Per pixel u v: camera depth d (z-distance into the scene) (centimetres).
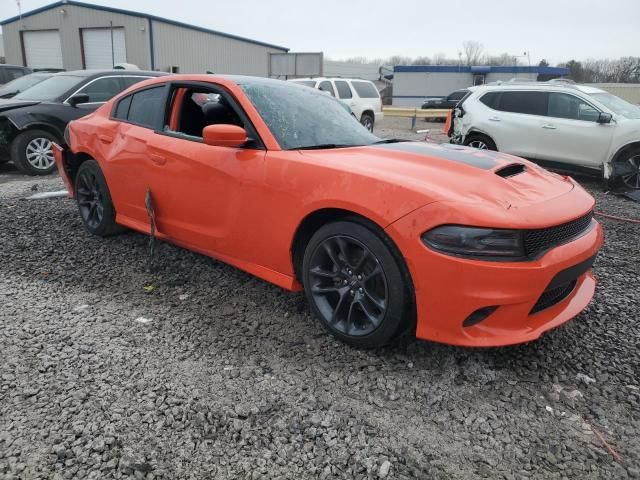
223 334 307
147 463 203
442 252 242
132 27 2661
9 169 892
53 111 822
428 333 257
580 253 266
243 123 338
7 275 388
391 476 203
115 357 278
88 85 866
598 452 219
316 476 202
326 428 229
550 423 237
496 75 3553
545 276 247
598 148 802
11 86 1056
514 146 892
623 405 251
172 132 380
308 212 286
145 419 229
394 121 2505
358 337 283
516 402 250
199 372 267
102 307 338
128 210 425
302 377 265
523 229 243
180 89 391
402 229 250
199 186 348
